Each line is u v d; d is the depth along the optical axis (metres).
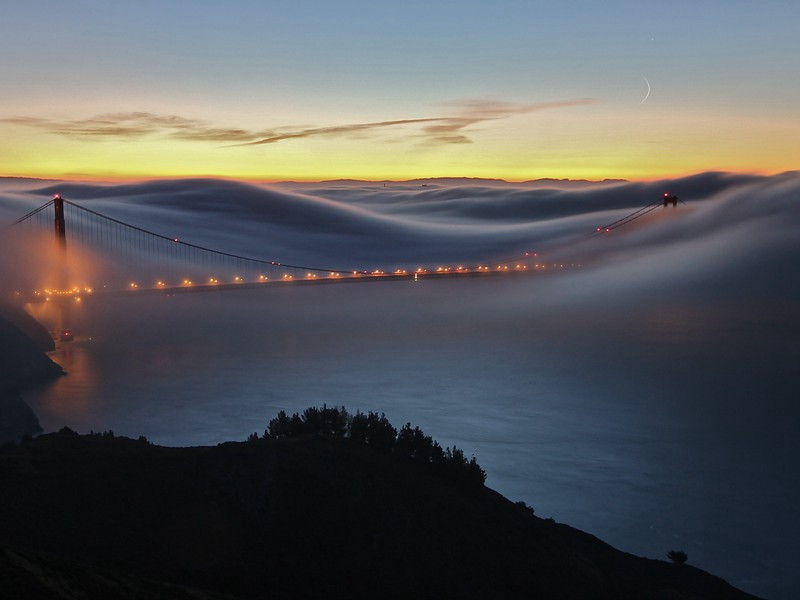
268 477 38.66
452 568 35.31
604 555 46.84
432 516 39.25
